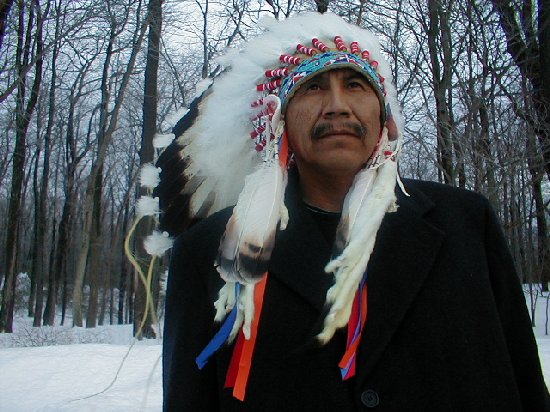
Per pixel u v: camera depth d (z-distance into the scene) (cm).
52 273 2595
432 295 146
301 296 147
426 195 164
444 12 912
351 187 153
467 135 842
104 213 3039
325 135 150
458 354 140
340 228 146
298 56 165
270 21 182
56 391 518
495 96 920
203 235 167
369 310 144
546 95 906
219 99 183
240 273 142
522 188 896
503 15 929
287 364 142
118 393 501
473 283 148
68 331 1472
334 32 168
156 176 188
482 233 159
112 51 1986
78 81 2578
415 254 148
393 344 142
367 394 138
